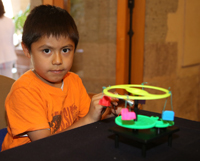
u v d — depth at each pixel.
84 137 0.63
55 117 0.93
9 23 2.37
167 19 2.07
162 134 0.55
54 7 0.93
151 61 2.04
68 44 0.85
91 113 0.84
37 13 0.88
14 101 0.84
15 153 0.54
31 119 0.81
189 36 2.28
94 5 2.04
